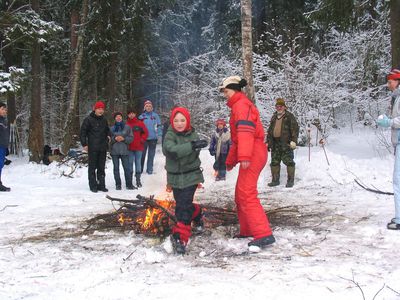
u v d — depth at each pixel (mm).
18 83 14875
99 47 20297
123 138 10023
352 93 16359
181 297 3383
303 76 15539
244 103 4738
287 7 20016
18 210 7398
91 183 9766
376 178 8922
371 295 3361
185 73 25062
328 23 13953
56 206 7805
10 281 3838
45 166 13852
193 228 5344
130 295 3449
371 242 4816
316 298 3326
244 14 11641
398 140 5336
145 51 22281
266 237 4605
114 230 5738
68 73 25812
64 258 4504
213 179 11070
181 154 4613
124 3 20312
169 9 25500
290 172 9422
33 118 17047
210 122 19453
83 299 3398
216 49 25094
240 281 3695
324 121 15672
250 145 4566
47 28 15719
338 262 4152
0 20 14930
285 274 3846
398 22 12094
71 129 17984
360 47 17469
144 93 28859
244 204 4711
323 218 6109
